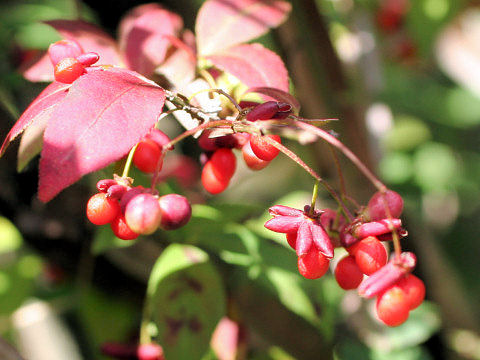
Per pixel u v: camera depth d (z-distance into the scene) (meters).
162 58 0.24
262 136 0.21
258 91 0.23
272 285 0.29
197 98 0.23
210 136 0.21
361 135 0.34
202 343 0.26
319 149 0.33
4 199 0.28
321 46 0.31
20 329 0.34
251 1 0.25
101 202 0.21
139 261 0.30
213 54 0.24
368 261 0.21
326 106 0.33
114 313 0.31
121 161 0.23
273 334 0.29
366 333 0.35
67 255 0.31
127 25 0.26
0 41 0.36
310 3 0.31
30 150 0.23
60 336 0.34
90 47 0.24
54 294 0.34
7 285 0.34
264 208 0.28
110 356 0.30
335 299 0.31
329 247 0.21
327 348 0.29
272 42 0.34
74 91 0.20
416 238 0.37
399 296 0.21
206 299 0.26
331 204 0.36
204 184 0.24
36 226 0.29
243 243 0.29
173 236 0.28
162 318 0.26
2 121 0.26
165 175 0.31
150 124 0.20
